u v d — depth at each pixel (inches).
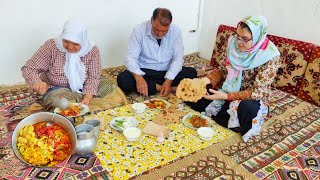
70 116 76.7
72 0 113.8
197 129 78.5
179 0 140.6
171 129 79.6
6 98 97.7
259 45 78.1
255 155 72.6
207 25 150.6
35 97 98.9
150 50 104.8
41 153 60.8
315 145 78.0
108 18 125.3
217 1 141.6
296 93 110.3
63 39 80.7
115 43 132.0
